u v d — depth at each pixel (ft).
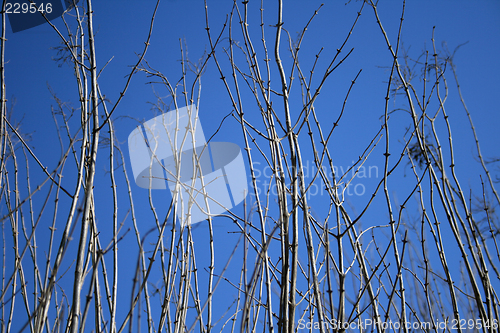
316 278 5.66
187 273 6.32
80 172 5.62
